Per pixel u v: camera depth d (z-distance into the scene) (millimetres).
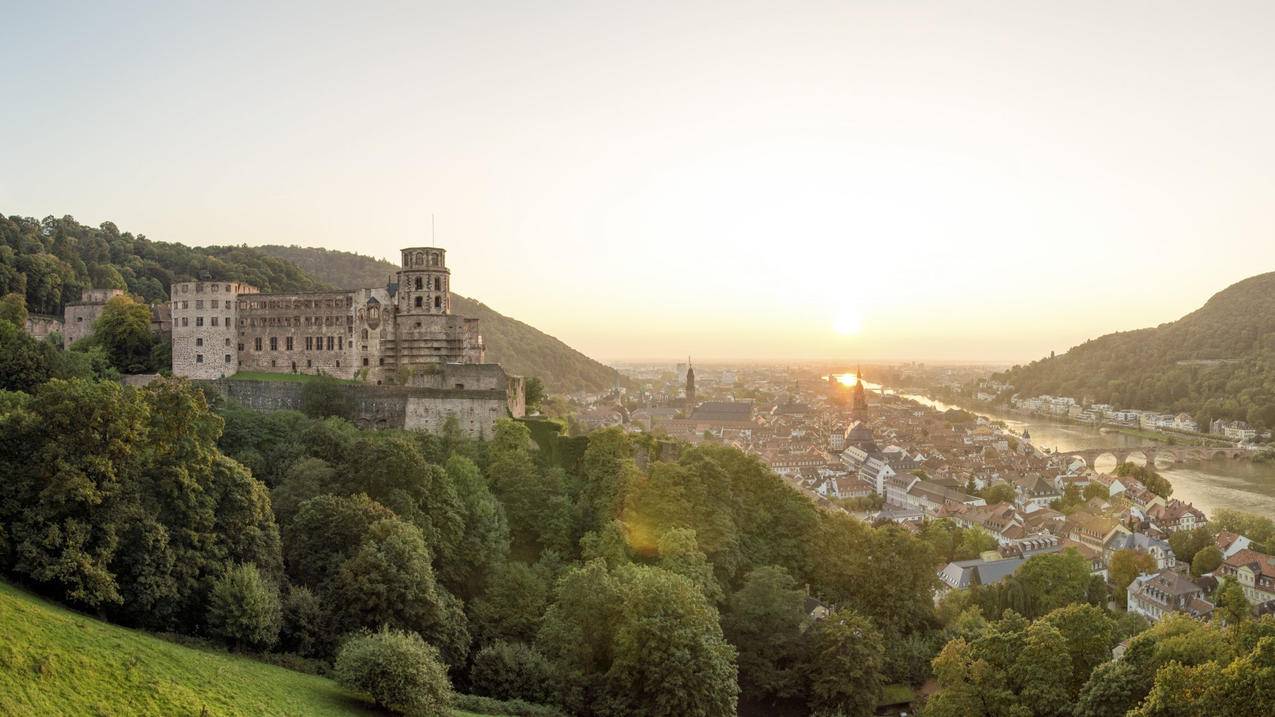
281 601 112125
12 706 68750
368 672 95312
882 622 169500
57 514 94188
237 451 164500
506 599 136625
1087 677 126750
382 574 114188
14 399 131875
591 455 191250
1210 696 97812
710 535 170750
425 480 149750
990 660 124125
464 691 117812
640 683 116125
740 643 143625
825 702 136250
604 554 153875
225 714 82500
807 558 186875
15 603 83375
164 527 101500
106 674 79938
